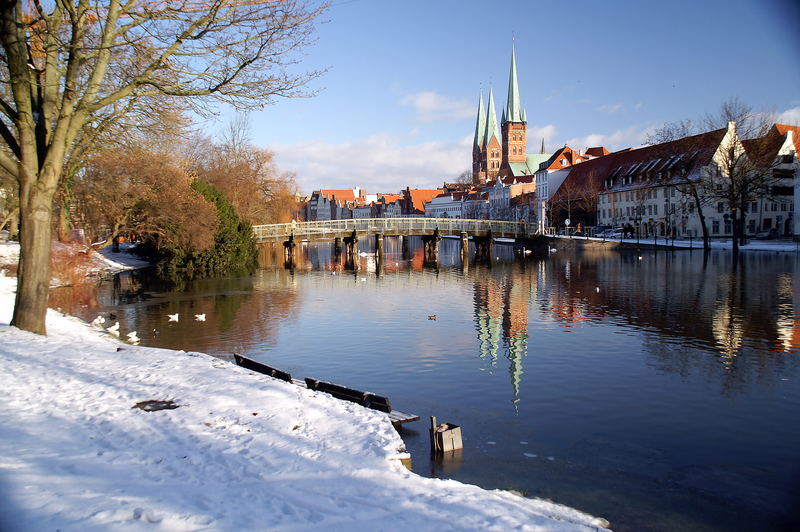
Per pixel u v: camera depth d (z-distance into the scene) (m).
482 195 164.25
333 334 22.98
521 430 11.97
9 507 5.73
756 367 16.61
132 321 26.22
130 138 19.94
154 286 40.22
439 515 6.45
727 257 54.59
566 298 31.89
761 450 10.86
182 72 15.65
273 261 68.75
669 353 18.50
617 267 49.53
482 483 9.36
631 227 93.50
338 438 8.84
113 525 5.50
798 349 18.55
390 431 9.26
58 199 39.94
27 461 6.98
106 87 19.08
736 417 12.66
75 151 18.77
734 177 60.66
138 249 56.19
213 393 10.78
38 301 16.14
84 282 41.09
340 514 6.25
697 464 10.21
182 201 43.88
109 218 44.81
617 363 17.44
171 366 12.89
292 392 11.12
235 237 53.81
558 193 113.75
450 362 18.09
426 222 70.38
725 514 8.41
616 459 10.43
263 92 16.30
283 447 8.30
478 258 70.69
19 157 15.80
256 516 6.00
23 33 14.47
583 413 13.06
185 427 8.86
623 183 96.81
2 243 47.22
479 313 27.62
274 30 15.18
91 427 8.59
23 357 12.89
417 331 23.30
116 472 6.92
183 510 5.97
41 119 16.20
